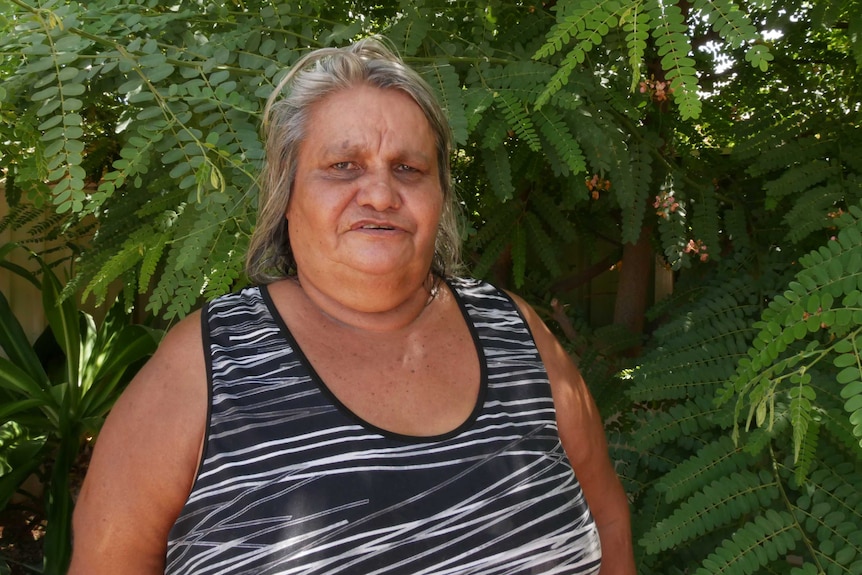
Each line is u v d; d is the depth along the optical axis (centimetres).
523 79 167
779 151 209
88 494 107
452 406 116
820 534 152
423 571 105
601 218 270
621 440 210
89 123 216
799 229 194
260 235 129
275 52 167
